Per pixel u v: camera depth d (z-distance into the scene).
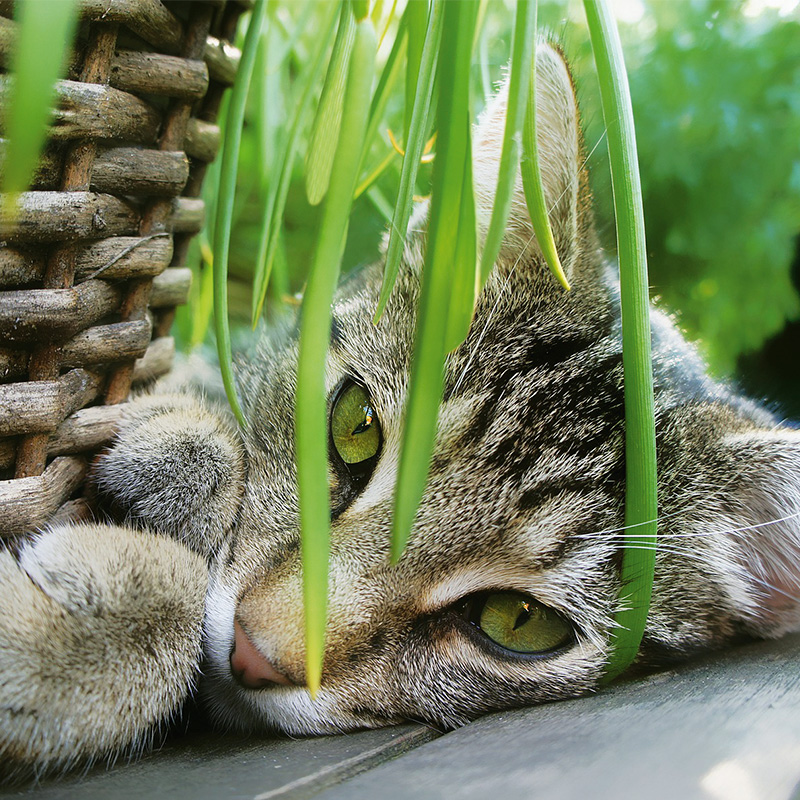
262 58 0.31
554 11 0.36
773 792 0.18
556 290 0.25
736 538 0.25
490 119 0.25
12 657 0.20
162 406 0.26
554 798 0.18
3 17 0.19
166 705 0.22
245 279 0.41
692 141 0.43
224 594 0.24
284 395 0.27
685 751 0.19
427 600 0.24
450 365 0.24
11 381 0.21
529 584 0.24
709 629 0.25
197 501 0.25
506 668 0.24
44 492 0.21
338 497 0.25
